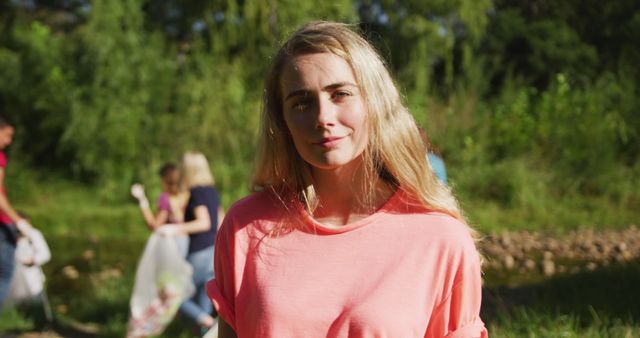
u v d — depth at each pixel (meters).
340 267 1.72
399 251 1.71
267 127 1.92
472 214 13.80
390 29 20.66
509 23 26.00
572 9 26.48
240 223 1.87
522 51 26.36
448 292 1.71
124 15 19.22
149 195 16.97
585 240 11.76
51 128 19.17
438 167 3.60
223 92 18.31
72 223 14.82
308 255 1.75
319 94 1.73
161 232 5.97
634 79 19.53
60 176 19.12
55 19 28.00
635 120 17.47
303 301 1.69
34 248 6.77
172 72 19.23
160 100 18.83
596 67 25.42
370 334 1.63
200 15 20.14
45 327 6.74
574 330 4.96
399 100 1.82
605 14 25.70
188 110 18.50
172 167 6.55
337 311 1.68
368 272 1.70
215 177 16.53
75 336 6.52
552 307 5.78
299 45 1.78
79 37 19.41
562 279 7.17
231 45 19.56
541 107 17.55
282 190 1.88
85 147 18.06
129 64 18.77
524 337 4.90
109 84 18.52
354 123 1.74
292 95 1.75
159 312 5.91
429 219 1.75
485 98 21.31
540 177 15.74
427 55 20.59
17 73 19.53
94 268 10.55
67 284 9.34
